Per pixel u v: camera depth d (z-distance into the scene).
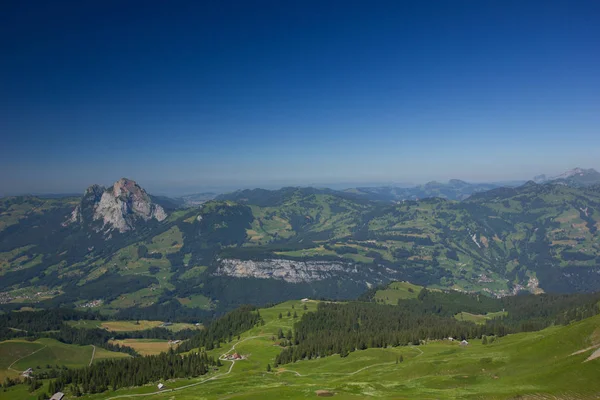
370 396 169.25
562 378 159.62
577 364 165.12
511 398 151.38
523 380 169.25
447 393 168.12
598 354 166.25
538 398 149.00
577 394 146.62
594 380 151.38
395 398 161.88
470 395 160.00
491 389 164.88
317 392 180.88
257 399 181.88
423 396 163.88
